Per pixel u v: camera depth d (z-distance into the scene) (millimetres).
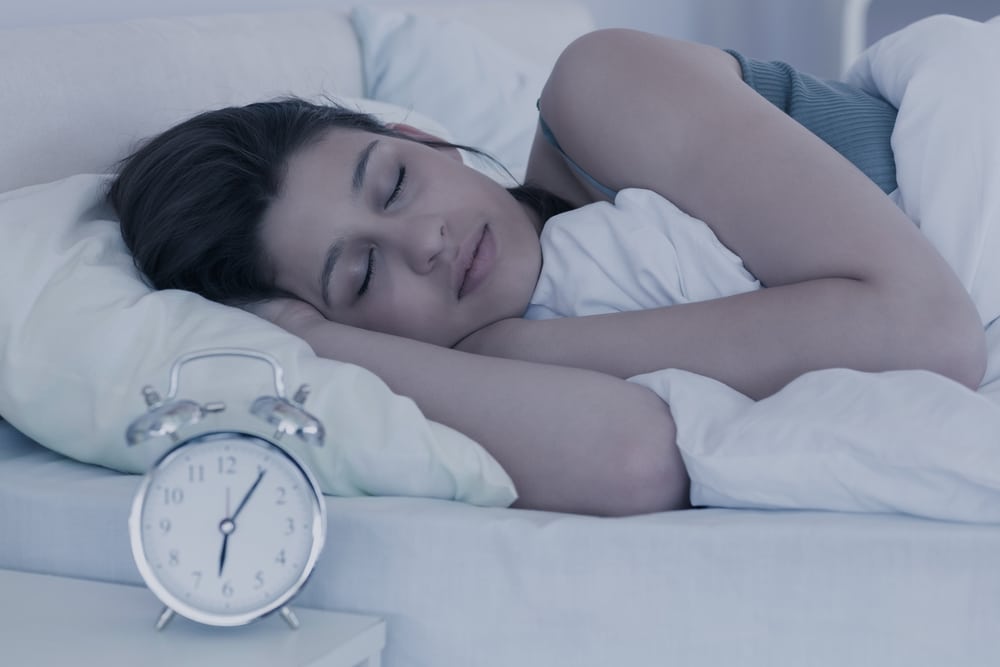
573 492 938
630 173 1194
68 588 884
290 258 1200
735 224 1109
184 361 783
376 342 1095
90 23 1656
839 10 3281
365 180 1187
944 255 1133
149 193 1218
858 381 866
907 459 792
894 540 762
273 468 779
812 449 826
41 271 1072
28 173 1318
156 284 1217
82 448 1010
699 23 3477
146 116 1501
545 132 1335
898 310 996
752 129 1128
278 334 1003
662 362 1062
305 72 1856
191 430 933
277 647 754
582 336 1108
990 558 752
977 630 756
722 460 852
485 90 2010
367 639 797
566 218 1224
